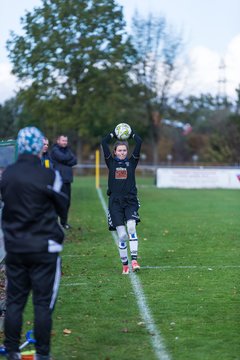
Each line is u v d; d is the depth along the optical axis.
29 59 84.88
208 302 22.55
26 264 15.73
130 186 27.56
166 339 18.28
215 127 184.75
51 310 15.86
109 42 89.94
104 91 94.69
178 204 65.00
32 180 15.59
